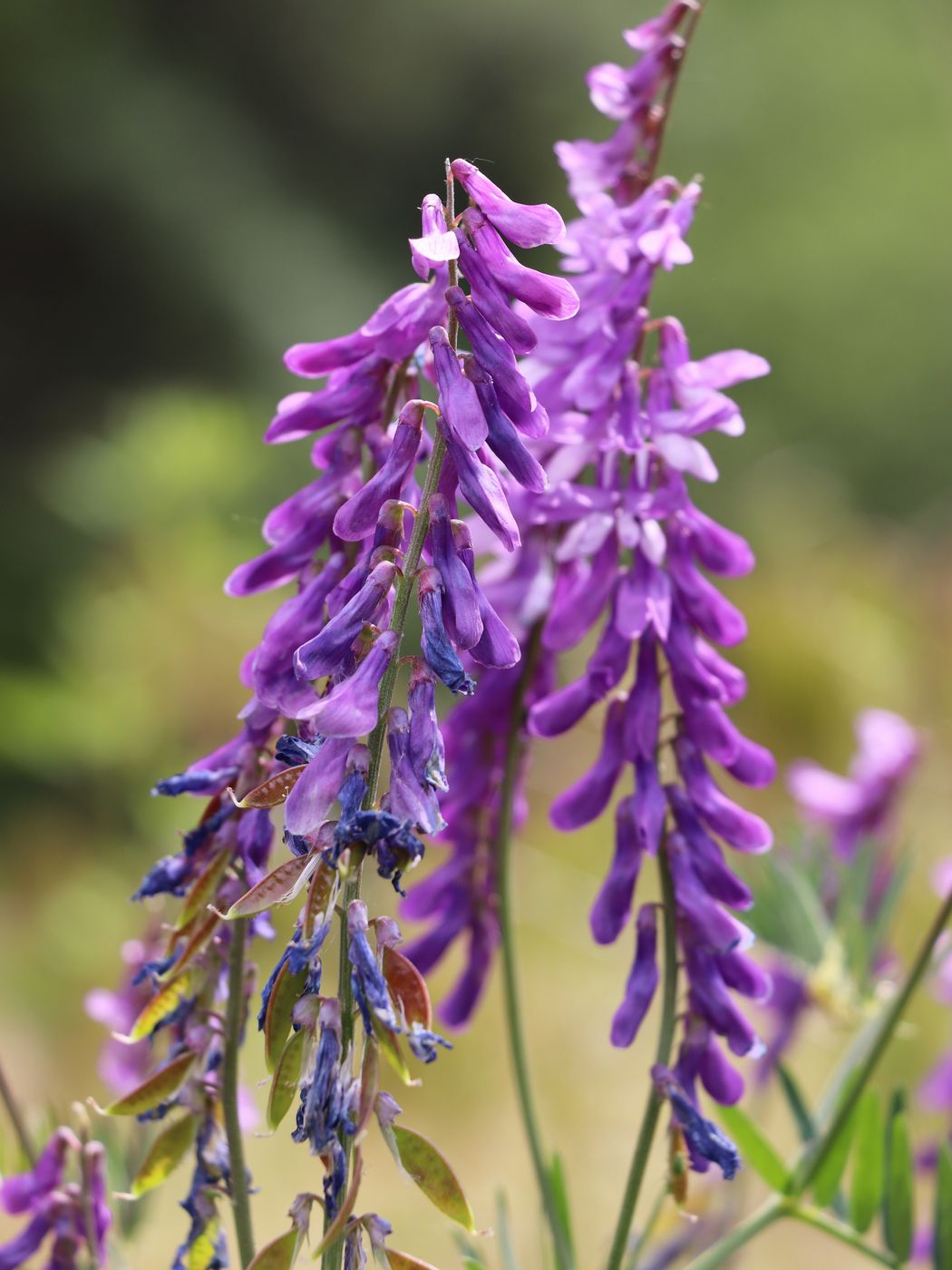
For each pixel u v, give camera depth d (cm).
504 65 396
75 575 251
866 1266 99
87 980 151
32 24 324
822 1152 50
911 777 63
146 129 333
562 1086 121
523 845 143
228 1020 45
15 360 319
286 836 42
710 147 440
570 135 405
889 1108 51
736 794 160
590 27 404
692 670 47
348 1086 41
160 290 327
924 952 50
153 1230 86
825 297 410
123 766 171
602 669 47
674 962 47
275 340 332
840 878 59
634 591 47
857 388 401
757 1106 59
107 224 322
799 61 452
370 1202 101
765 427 388
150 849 166
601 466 47
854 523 275
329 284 346
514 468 42
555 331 47
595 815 48
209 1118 46
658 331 47
